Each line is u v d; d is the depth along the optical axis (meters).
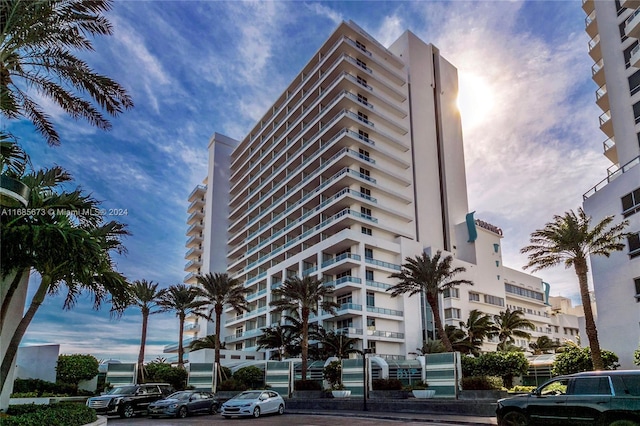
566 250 26.64
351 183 60.75
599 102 42.62
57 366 36.38
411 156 71.00
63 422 11.72
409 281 38.81
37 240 11.76
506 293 76.88
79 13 14.13
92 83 14.66
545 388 12.91
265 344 51.84
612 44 36.44
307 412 27.61
